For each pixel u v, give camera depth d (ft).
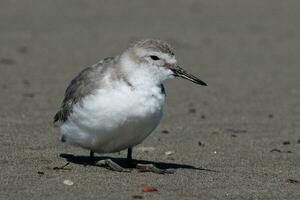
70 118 32.24
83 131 31.89
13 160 34.04
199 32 79.66
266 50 73.56
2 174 31.27
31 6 88.22
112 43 72.90
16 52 67.82
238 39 77.82
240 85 58.95
